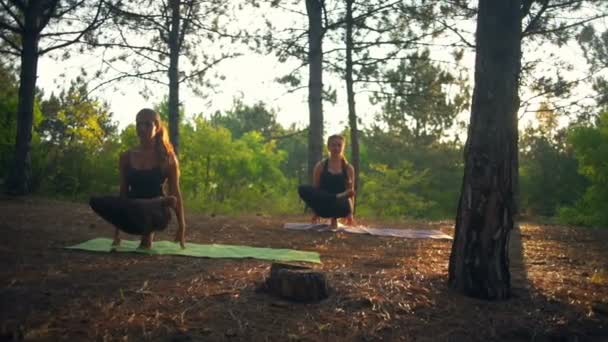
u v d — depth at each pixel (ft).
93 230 25.52
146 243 20.56
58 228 25.39
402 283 15.90
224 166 90.63
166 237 25.52
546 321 13.87
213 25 48.37
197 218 35.76
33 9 43.39
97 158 65.87
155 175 20.36
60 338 10.94
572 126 58.80
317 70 49.26
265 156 110.01
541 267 21.07
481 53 15.43
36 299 13.08
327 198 31.01
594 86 41.91
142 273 16.20
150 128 20.29
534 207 94.53
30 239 21.62
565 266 21.58
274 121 58.29
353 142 52.95
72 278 15.21
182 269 17.01
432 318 13.60
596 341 13.12
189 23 47.98
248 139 109.70
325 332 12.28
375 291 14.93
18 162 43.73
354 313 13.39
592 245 29.17
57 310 12.45
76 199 52.44
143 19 46.34
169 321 12.19
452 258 16.05
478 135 15.35
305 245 24.91
